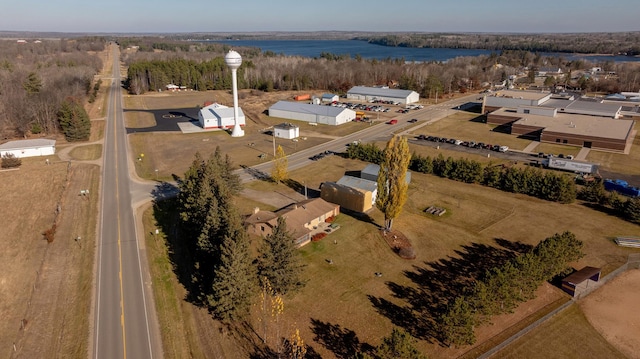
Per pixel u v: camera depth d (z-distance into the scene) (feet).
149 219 200.03
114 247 174.81
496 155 295.28
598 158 286.46
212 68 624.59
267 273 136.15
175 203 216.95
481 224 194.80
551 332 126.52
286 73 627.87
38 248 174.70
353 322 131.44
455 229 189.67
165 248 174.81
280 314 134.10
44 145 295.48
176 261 165.58
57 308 138.51
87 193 228.02
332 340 123.85
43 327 130.11
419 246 176.04
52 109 358.64
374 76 647.56
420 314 134.82
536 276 136.15
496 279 126.82
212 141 333.83
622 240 176.35
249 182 246.88
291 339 122.72
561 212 206.18
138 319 133.08
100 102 493.77
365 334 126.41
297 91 591.37
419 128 377.30
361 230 188.14
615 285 149.38
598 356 117.91
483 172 242.99
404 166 170.40
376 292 145.89
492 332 126.31
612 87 572.51
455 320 115.03
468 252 171.01
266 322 130.52
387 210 178.40
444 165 254.47
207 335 125.90
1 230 190.49
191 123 394.11
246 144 326.03
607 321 131.64
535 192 224.53
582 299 142.00
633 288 147.64
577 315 134.10
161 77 590.14
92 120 402.72
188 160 286.25
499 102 432.25
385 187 177.37
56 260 165.78
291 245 137.59
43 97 378.94
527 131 344.69
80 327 129.80
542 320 131.13
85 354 119.34
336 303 140.05
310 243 176.55
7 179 250.37
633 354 118.62
